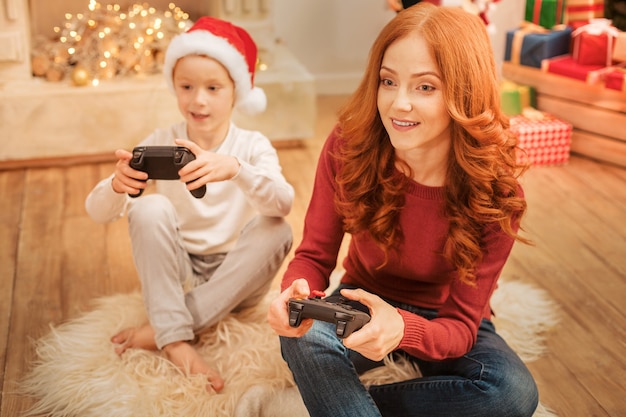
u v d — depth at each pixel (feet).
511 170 4.57
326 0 11.43
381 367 5.32
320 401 4.43
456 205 4.59
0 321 6.25
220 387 5.27
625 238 7.83
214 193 5.75
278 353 5.50
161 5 10.19
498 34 11.48
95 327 5.85
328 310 4.00
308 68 11.76
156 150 4.96
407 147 4.37
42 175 8.98
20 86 9.05
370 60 4.45
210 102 5.58
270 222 5.63
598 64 9.65
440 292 5.04
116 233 7.74
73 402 5.15
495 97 4.33
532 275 7.10
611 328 6.33
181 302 5.51
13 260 7.18
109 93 9.07
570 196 8.75
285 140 9.83
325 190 4.98
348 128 4.67
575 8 10.19
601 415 5.30
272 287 6.61
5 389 5.45
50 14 9.97
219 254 5.93
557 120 9.77
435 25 4.19
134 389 5.18
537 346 6.02
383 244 4.75
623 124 9.32
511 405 4.51
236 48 5.62
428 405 4.60
